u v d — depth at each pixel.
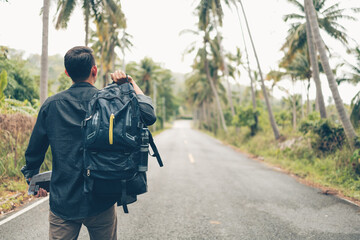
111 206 1.52
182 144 20.59
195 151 15.43
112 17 16.94
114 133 1.30
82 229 3.67
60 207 1.41
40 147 1.48
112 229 1.64
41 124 1.45
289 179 7.93
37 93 16.58
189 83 47.72
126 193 1.41
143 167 1.43
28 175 1.54
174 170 8.83
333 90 9.09
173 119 119.31
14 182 5.87
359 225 4.09
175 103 78.94
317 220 4.30
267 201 5.40
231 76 37.59
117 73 1.58
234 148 19.55
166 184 6.73
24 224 3.81
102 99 1.39
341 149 10.00
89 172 1.35
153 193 5.81
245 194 5.92
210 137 34.97
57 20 14.06
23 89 15.41
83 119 1.46
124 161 1.34
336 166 8.62
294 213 4.64
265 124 22.56
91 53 1.59
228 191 6.15
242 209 4.80
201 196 5.64
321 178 8.16
